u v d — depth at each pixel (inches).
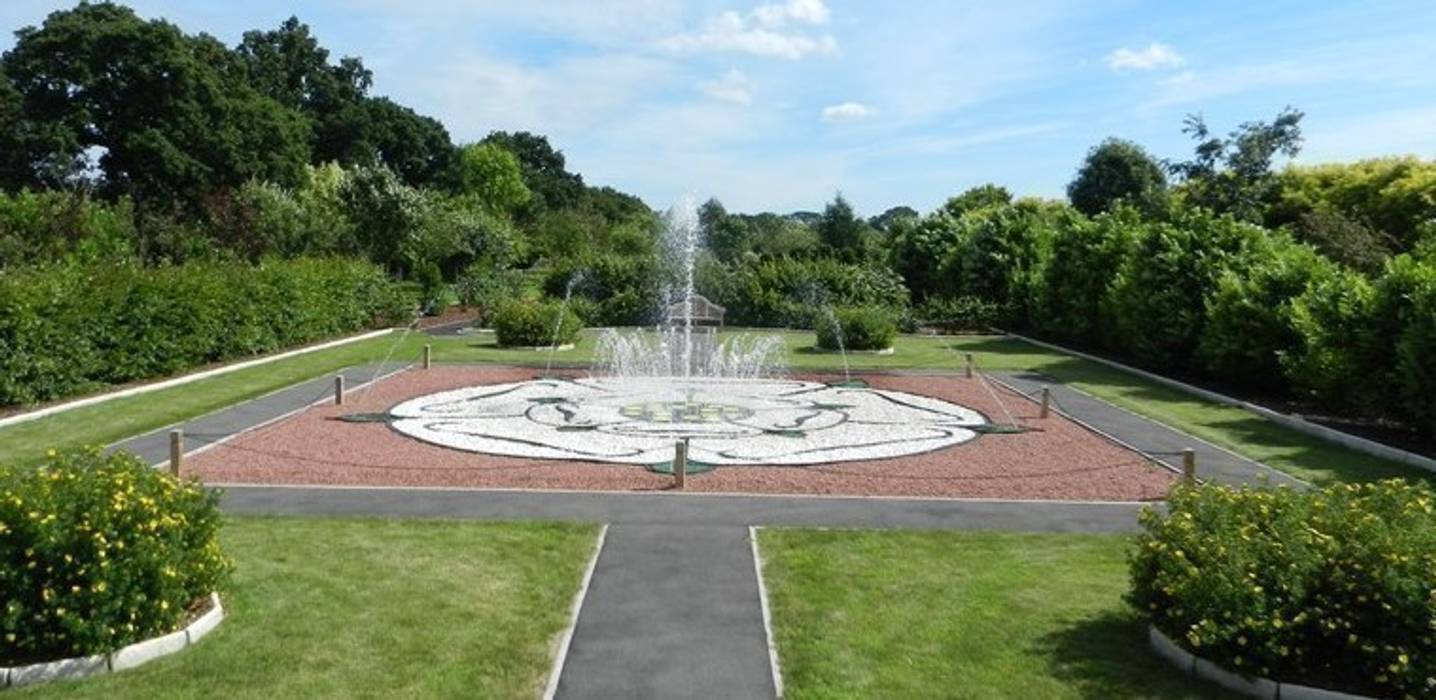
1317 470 577.3
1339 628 265.0
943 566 385.4
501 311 1288.1
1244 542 283.7
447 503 473.4
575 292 1808.6
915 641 310.5
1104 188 2380.7
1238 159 1531.7
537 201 3602.4
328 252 1688.0
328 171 2352.4
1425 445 643.5
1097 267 1277.1
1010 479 540.7
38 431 658.2
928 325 1672.0
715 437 663.8
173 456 520.7
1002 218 1764.3
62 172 1910.7
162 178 2054.6
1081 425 729.0
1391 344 668.1
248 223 1609.3
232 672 279.0
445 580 360.2
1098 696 272.4
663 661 294.0
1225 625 271.6
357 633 309.3
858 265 1861.5
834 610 336.5
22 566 275.3
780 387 930.1
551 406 794.2
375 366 1059.3
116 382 866.8
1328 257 1130.7
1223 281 906.1
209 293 1003.9
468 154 3403.1
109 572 279.0
